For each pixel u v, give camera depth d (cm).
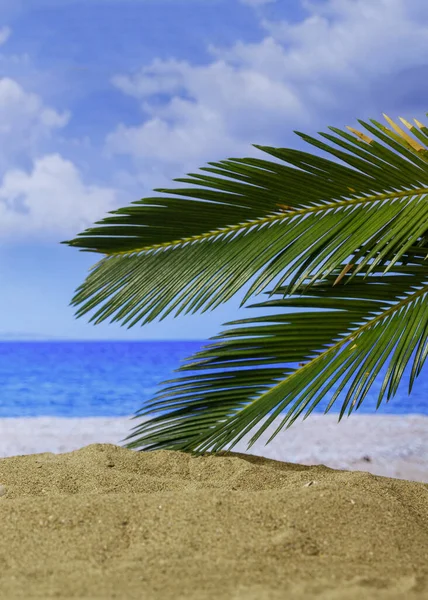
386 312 264
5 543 156
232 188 258
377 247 233
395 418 798
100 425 761
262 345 268
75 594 122
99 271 281
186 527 161
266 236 260
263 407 271
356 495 189
